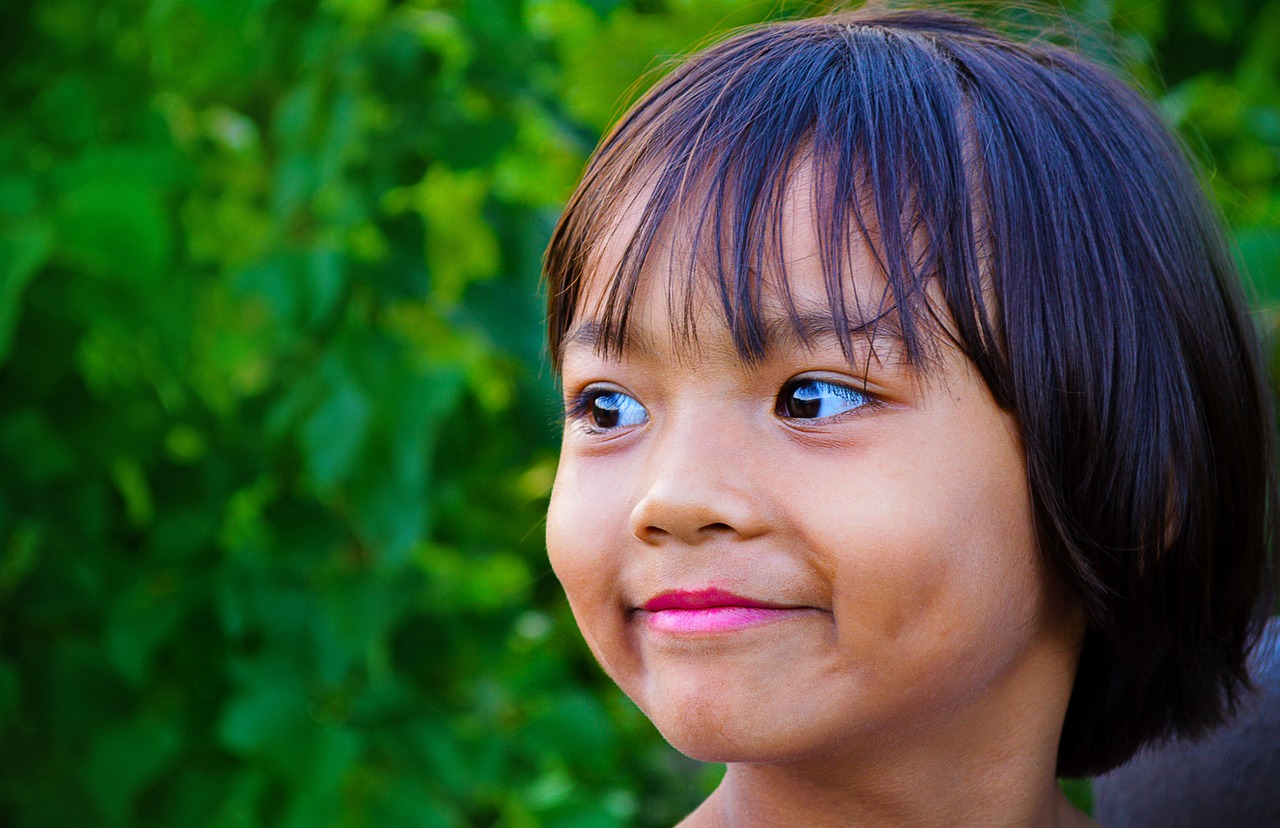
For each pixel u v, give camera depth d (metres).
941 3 1.16
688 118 0.80
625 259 0.75
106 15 1.69
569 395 0.81
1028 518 0.76
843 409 0.72
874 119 0.76
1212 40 1.90
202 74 1.67
